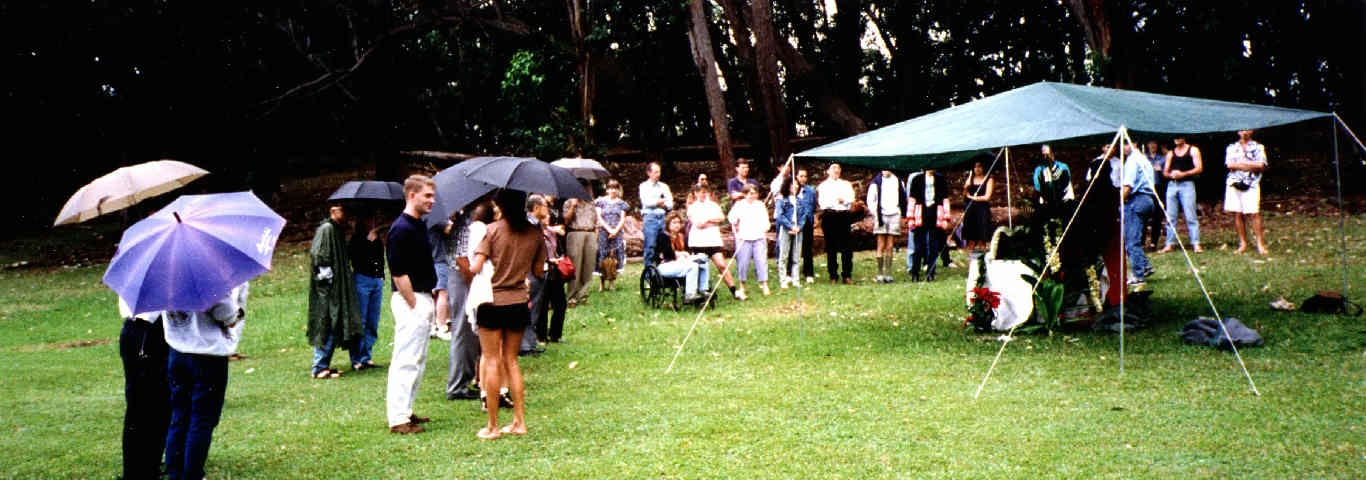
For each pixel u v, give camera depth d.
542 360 9.01
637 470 5.08
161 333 5.10
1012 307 9.26
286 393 7.91
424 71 30.81
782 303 12.19
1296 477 4.56
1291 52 25.16
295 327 12.06
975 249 14.48
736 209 12.91
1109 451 5.12
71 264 22.03
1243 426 5.49
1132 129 7.74
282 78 30.14
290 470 5.36
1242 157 13.35
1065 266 9.40
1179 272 12.04
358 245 9.04
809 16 35.47
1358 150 20.73
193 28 25.62
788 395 6.91
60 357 10.61
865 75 38.50
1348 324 8.39
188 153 27.55
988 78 35.50
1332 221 16.73
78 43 24.53
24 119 25.53
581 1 23.84
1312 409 5.79
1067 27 30.66
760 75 24.92
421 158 30.44
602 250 14.38
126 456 5.13
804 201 13.84
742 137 36.25
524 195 6.00
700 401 6.82
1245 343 7.80
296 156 38.38
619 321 11.40
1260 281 10.91
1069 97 8.52
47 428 6.70
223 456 5.70
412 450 5.70
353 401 7.41
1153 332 8.72
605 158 24.41
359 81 30.03
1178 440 5.27
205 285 4.34
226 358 4.94
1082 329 9.19
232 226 4.56
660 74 30.58
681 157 34.09
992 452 5.18
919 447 5.34
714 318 11.30
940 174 13.46
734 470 5.03
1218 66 25.27
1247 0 23.41
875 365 8.02
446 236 7.97
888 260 13.92
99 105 26.19
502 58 30.42
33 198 28.06
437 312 7.04
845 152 9.18
